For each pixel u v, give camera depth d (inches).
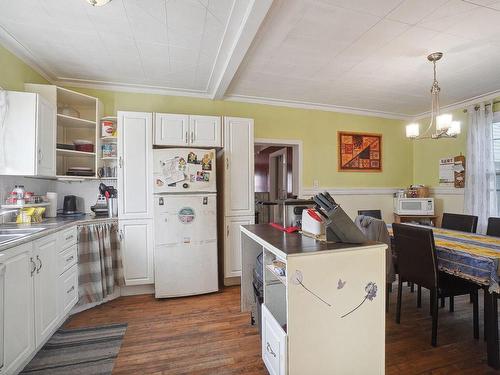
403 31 87.0
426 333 85.9
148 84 131.0
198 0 71.9
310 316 51.0
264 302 65.9
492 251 75.4
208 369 69.3
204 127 123.8
